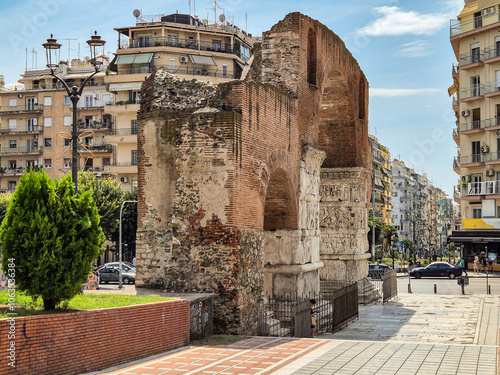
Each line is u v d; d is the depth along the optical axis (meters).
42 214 15.84
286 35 29.42
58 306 16.78
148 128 24.80
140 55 77.44
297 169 28.59
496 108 66.56
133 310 16.91
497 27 66.25
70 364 14.54
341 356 18.09
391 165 162.38
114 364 16.00
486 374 15.72
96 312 15.50
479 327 28.05
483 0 68.06
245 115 23.38
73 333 14.70
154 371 15.38
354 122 39.19
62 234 16.03
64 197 16.22
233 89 23.34
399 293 44.47
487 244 69.12
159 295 21.52
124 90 77.00
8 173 90.94
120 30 80.81
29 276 15.67
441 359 17.80
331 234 39.53
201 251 22.39
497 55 66.12
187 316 19.69
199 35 80.38
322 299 32.12
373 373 15.78
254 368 16.03
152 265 24.27
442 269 60.78
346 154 39.66
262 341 20.59
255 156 24.09
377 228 98.81
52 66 23.91
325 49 33.56
